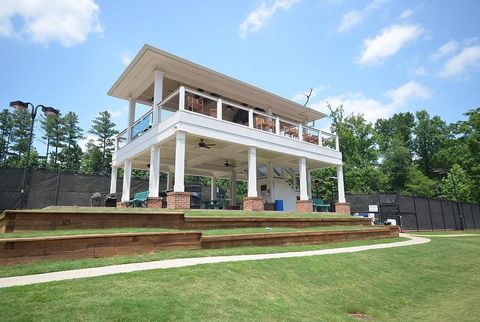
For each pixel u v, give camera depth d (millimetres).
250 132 15320
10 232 6715
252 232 9570
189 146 16219
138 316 3533
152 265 5785
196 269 5531
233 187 22484
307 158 18266
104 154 64750
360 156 47031
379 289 6797
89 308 3613
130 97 18125
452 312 5797
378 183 45406
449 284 8141
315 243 10680
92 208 10625
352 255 8969
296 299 5207
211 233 8680
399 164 55406
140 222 8391
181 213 9102
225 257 6992
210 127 13672
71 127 67188
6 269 5117
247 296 4766
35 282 4492
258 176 21781
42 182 16219
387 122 74875
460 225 30453
